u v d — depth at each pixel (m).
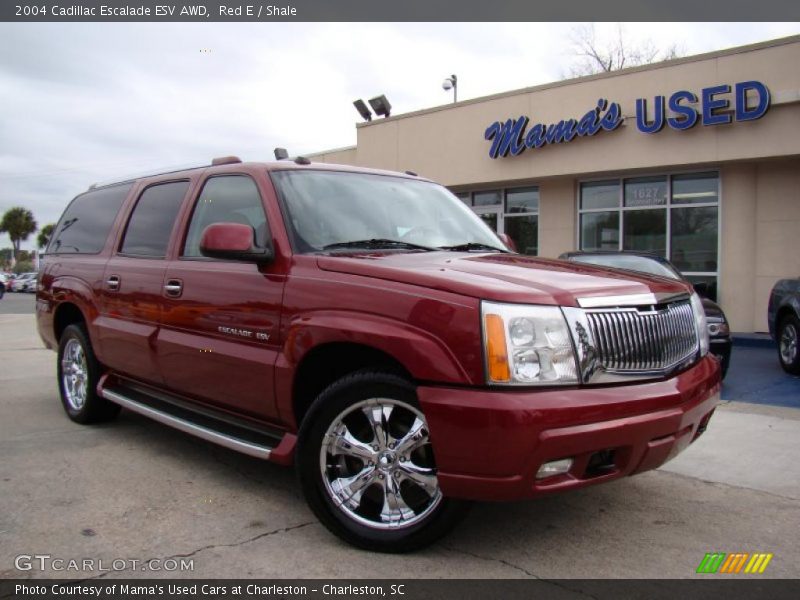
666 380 3.13
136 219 5.05
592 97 13.30
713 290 12.66
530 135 14.09
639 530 3.45
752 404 6.54
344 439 3.25
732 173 12.26
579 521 3.56
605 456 2.95
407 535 3.06
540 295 2.90
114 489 3.97
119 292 4.83
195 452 4.74
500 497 2.79
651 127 12.38
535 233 15.30
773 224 11.95
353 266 3.32
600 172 13.45
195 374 4.06
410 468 3.08
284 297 3.50
